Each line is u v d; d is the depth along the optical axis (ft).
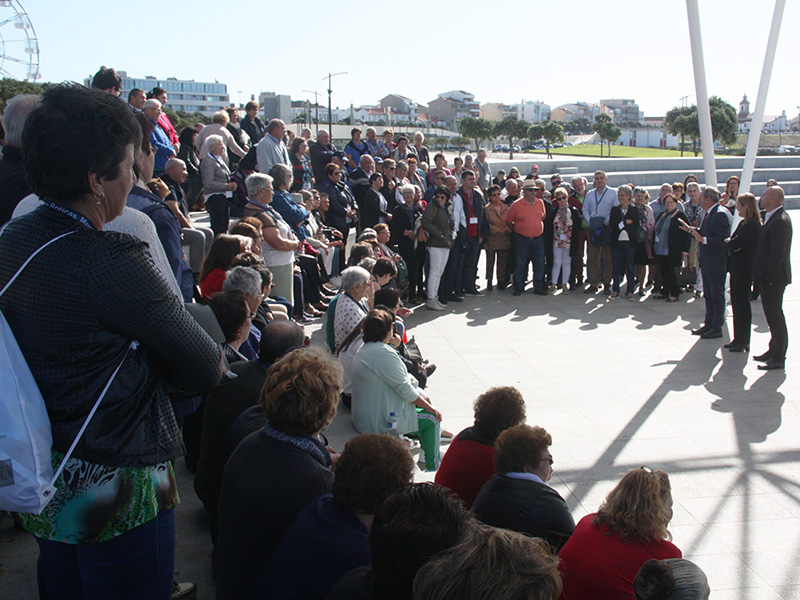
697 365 22.48
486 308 30.83
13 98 8.86
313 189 32.96
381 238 27.20
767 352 22.59
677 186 33.19
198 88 415.85
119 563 5.23
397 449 6.37
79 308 4.41
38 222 4.60
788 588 10.47
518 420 10.12
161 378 5.13
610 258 33.96
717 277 25.39
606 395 19.51
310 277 25.90
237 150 34.01
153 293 4.62
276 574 6.13
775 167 86.94
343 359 16.51
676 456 15.38
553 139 200.75
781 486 13.92
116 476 4.90
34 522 4.94
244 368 9.74
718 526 12.34
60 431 4.51
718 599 10.17
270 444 6.85
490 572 3.65
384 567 4.41
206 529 10.96
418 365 16.70
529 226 32.83
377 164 37.22
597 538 7.63
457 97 455.63
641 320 28.78
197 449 12.35
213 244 14.76
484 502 8.32
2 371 4.16
